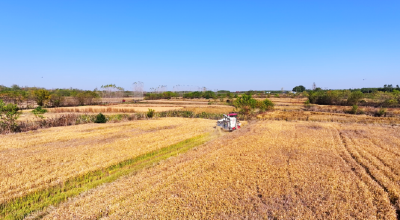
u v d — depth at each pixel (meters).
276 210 8.09
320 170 11.92
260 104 45.06
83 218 7.66
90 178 11.73
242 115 38.56
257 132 23.33
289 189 9.71
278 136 21.17
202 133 23.20
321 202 8.68
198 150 16.59
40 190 10.08
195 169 12.28
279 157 14.37
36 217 8.15
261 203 8.58
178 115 40.75
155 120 34.16
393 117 34.97
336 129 24.89
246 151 15.86
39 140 19.52
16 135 21.80
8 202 9.07
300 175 11.13
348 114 39.78
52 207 8.69
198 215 7.71
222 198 8.84
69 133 23.03
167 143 18.67
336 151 15.84
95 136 21.58
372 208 8.21
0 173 11.73
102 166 12.98
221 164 12.95
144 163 14.14
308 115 38.81
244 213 7.93
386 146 16.77
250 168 12.25
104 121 31.67
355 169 12.20
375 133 22.11
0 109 23.91
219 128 26.14
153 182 10.66
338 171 11.77
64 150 16.25
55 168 12.55
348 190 9.52
